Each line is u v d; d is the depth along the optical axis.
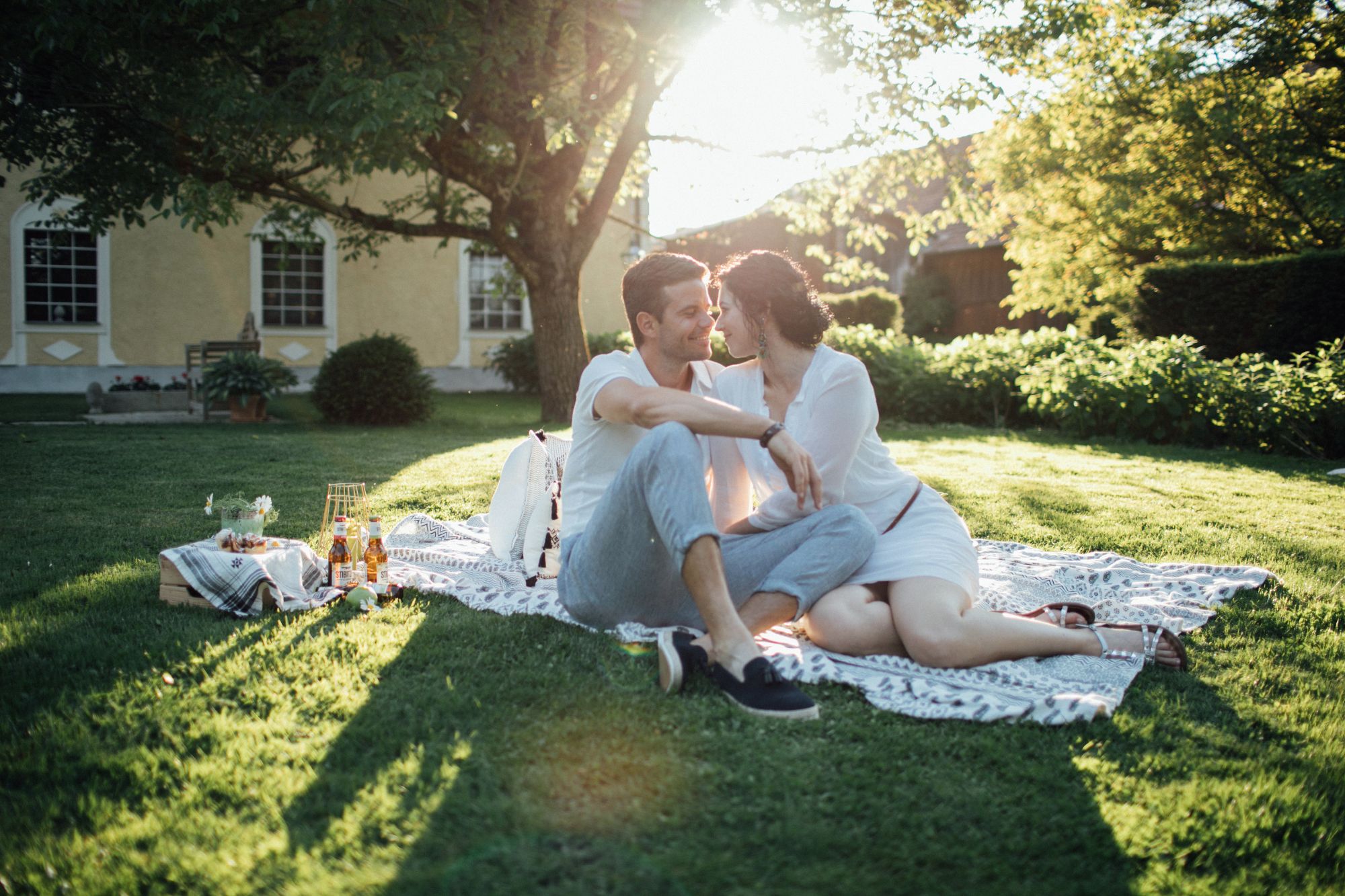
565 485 3.04
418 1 8.44
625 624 2.76
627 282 2.93
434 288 18.42
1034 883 1.65
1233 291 12.91
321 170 17.17
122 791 1.92
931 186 28.88
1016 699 2.40
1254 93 15.66
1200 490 6.38
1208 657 2.88
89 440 8.92
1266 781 2.04
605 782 1.94
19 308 16.05
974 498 5.91
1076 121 16.11
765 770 2.00
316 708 2.30
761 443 2.61
